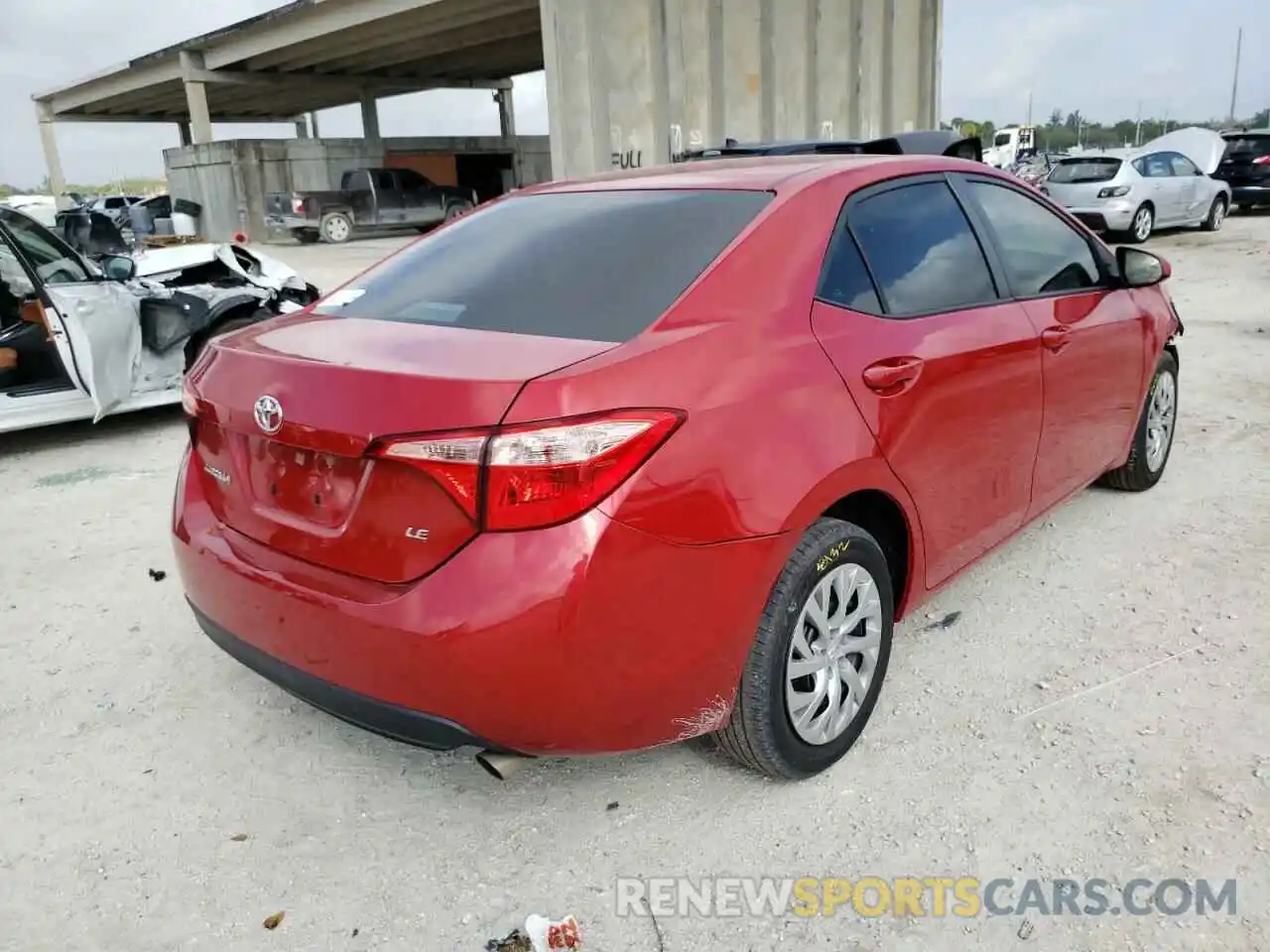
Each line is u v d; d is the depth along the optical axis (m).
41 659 3.54
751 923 2.23
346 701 2.31
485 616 2.06
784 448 2.37
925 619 3.60
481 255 2.97
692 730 2.38
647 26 11.02
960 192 3.31
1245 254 13.90
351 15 25.52
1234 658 3.22
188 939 2.24
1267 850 2.37
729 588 2.29
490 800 2.70
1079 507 4.60
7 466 6.06
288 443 2.33
